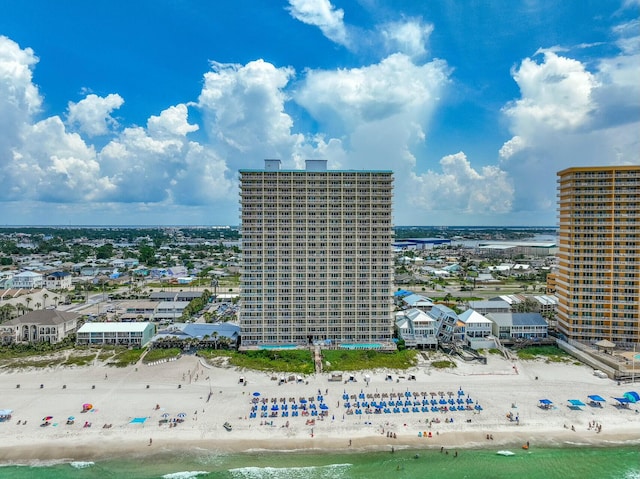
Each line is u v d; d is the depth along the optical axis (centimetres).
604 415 11844
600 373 14488
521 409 12112
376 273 17262
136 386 13538
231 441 10625
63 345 17038
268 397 12788
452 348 16475
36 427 11094
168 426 11212
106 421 11419
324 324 17188
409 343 17000
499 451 10350
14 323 17575
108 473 9506
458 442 10662
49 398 12681
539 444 10625
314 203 17012
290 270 17012
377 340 17300
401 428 11169
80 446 10375
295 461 9950
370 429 11125
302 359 15562
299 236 17038
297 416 11706
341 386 13562
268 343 16988
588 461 10025
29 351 16475
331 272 17138
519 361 15688
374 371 14700
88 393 13038
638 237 16600
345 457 10106
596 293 16950
